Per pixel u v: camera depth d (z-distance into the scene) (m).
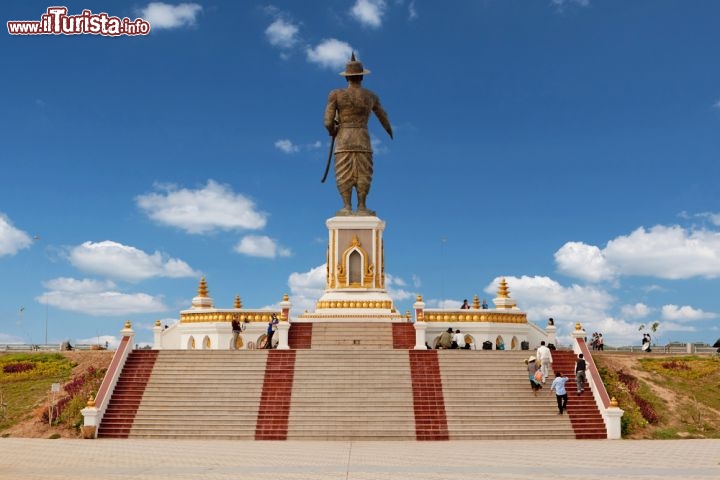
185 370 45.19
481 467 27.08
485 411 41.44
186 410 41.53
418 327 50.19
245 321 58.16
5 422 42.69
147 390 43.44
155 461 29.22
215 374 44.62
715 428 41.84
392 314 60.12
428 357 46.41
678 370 49.69
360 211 64.62
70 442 37.50
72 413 42.41
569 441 38.31
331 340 55.00
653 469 26.48
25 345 65.62
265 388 43.16
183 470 26.56
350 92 64.88
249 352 46.75
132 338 46.97
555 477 24.55
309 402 41.84
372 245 63.50
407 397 42.31
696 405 44.44
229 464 28.16
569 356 47.66
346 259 63.22
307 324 56.16
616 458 29.84
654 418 42.50
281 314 52.38
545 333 60.09
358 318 59.56
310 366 45.28
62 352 55.44
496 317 57.84
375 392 42.81
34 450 33.53
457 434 39.44
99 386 45.06
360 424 40.03
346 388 43.12
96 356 53.34
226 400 42.28
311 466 27.47
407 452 32.25
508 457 30.19
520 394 43.03
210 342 58.22
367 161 64.94
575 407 42.03
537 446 35.19
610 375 47.94
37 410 43.94
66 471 26.45
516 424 40.38
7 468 27.39
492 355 46.78
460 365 45.47
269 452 32.34
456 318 57.22
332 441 38.31
